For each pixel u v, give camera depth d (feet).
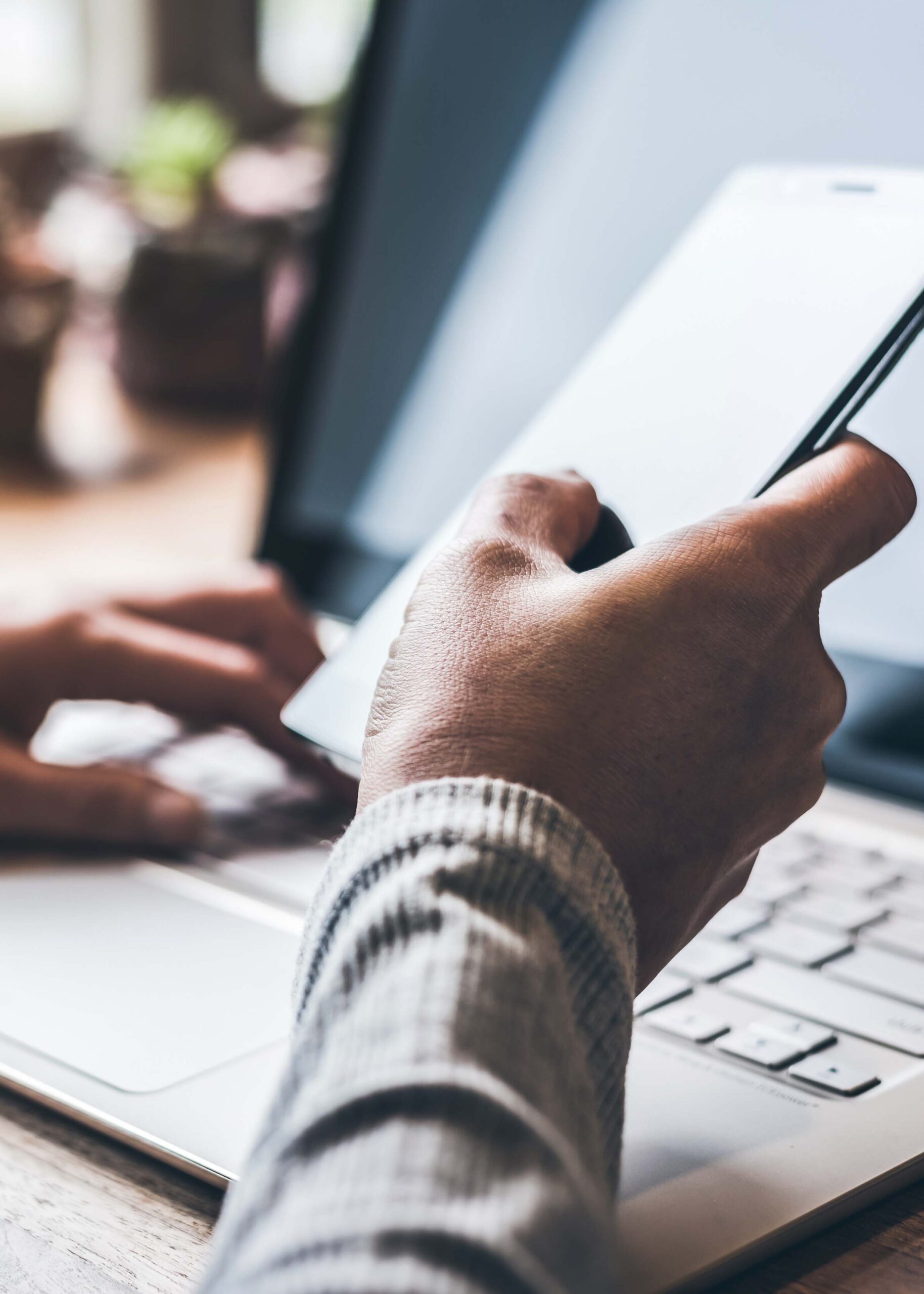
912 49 1.61
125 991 1.09
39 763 1.48
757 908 1.22
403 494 2.01
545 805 0.71
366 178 2.14
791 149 1.71
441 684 0.80
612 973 0.69
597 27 1.94
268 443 2.27
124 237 3.63
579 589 0.83
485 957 0.61
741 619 0.82
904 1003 1.05
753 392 1.16
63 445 3.41
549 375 1.89
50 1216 0.86
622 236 1.86
